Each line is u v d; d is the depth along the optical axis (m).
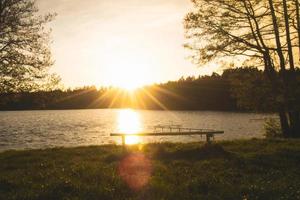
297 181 13.22
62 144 51.81
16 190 12.57
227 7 26.53
